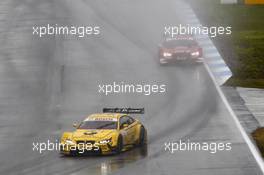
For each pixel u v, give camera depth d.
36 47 192.12
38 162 93.62
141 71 162.50
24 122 122.12
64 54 183.12
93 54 182.75
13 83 154.25
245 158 92.44
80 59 176.88
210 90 141.75
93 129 98.25
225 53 176.12
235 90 141.38
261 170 85.88
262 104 127.69
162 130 113.19
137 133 102.25
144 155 95.94
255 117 117.62
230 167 87.88
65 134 98.00
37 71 165.38
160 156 94.94
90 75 159.62
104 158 94.38
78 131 98.12
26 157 97.31
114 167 88.56
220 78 152.38
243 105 127.69
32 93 144.88
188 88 144.38
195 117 121.06
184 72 159.38
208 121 117.19
